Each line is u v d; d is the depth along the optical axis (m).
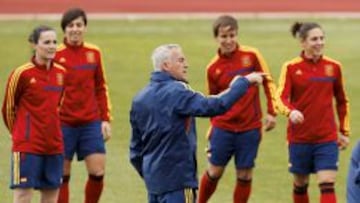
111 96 49.47
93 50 30.00
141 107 24.17
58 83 26.78
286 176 35.38
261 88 49.91
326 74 28.84
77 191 33.09
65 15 29.75
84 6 85.38
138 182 34.34
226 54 30.41
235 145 30.50
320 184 28.80
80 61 29.69
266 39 68.06
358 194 22.72
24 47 63.47
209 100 23.34
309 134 28.89
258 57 30.44
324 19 78.56
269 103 30.11
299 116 27.97
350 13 81.75
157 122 23.92
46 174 26.95
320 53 28.77
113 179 34.62
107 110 30.34
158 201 24.42
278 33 70.88
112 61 59.41
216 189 33.16
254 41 67.19
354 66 57.78
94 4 86.50
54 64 26.91
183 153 24.03
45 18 78.00
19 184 26.61
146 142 24.36
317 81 28.78
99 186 29.95
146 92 24.16
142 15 80.38
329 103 28.97
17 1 86.31
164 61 24.00
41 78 26.47
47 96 26.56
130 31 72.00
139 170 25.12
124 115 45.25
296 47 64.56
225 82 30.44
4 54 60.78
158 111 23.86
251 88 30.19
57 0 87.75
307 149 29.05
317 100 28.83
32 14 80.25
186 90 23.66
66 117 29.55
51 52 26.36
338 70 28.98
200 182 31.59
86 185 30.33
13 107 26.56
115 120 44.16
